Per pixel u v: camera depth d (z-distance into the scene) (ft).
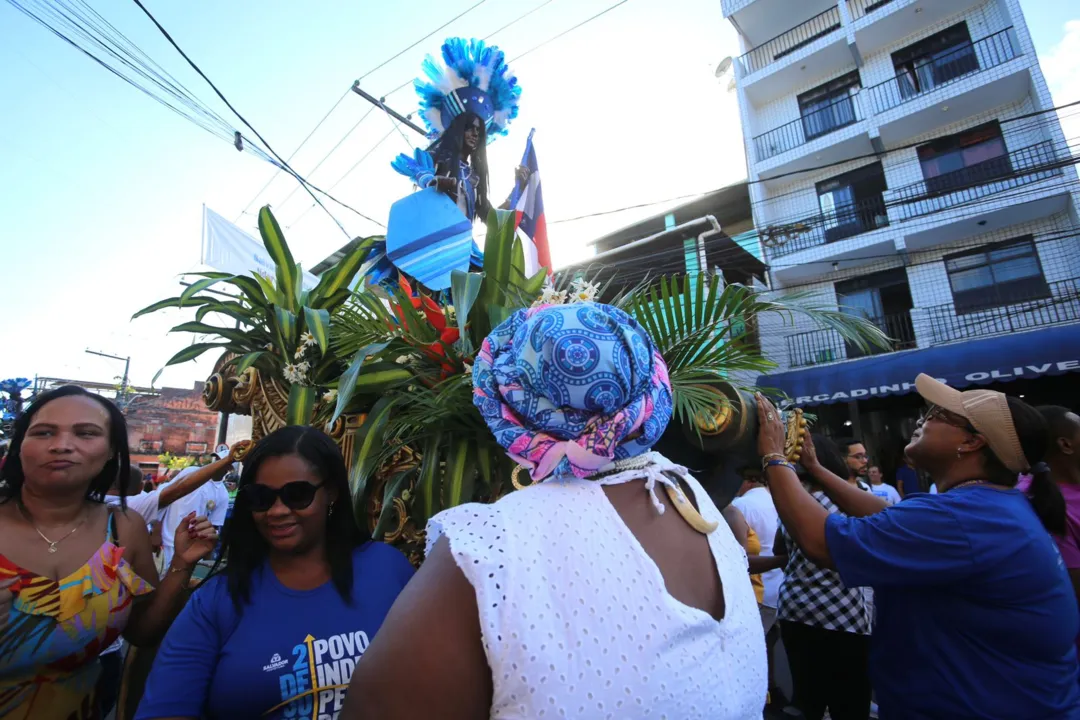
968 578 4.25
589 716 1.90
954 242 39.91
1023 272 37.50
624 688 1.96
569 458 2.38
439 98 10.64
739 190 45.85
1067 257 36.17
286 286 7.60
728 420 4.56
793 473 4.74
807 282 44.75
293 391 6.44
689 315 5.27
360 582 4.59
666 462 2.98
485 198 10.60
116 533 5.42
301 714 4.03
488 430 5.24
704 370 5.02
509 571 2.06
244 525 4.56
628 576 2.19
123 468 5.62
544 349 2.41
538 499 2.37
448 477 5.12
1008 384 31.50
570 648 1.97
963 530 4.24
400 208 9.12
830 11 48.47
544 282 5.62
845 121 46.26
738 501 11.27
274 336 7.14
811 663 8.47
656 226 48.91
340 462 4.79
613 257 36.17
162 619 5.16
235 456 7.41
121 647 7.84
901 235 39.78
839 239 43.27
